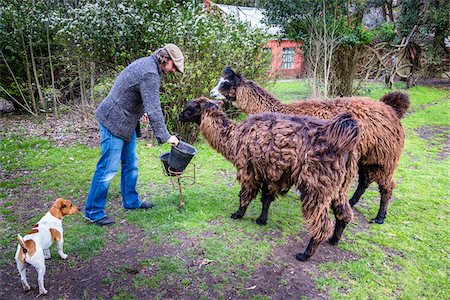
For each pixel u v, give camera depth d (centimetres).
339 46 1032
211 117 374
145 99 329
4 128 788
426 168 576
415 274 308
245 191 368
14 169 539
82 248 325
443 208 436
